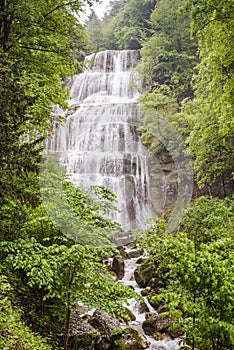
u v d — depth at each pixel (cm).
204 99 1450
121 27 3597
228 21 1121
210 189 1612
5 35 805
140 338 798
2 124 535
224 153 1541
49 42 876
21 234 618
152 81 2439
